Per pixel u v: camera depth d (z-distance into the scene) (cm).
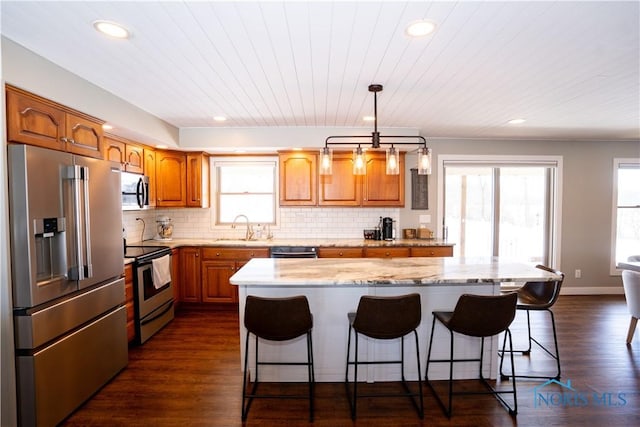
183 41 194
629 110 342
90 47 200
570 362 286
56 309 203
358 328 212
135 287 318
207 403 230
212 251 425
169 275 376
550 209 507
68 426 207
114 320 262
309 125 412
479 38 191
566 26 178
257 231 477
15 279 184
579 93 287
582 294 502
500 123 401
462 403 230
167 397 237
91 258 229
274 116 367
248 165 483
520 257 515
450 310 257
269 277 233
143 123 337
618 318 395
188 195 444
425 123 401
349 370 258
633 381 257
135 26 177
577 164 498
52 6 158
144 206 384
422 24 176
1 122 179
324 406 227
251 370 258
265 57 216
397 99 307
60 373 207
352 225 486
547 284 273
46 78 212
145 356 299
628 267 347
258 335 210
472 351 260
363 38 191
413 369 259
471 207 512
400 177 450
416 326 215
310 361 219
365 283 224
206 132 418
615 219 502
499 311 212
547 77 252
